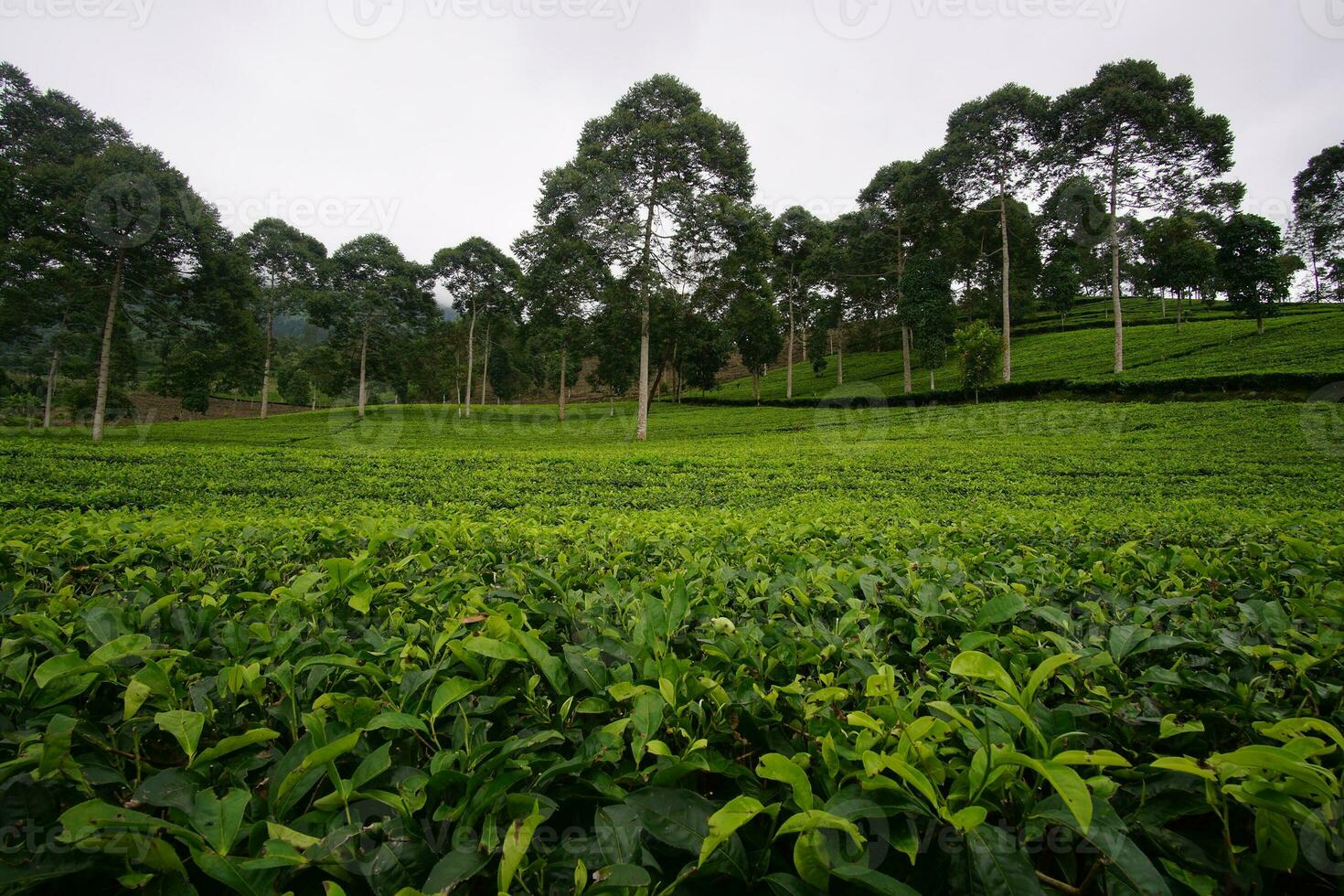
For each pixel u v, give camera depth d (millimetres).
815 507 9086
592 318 25906
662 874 1054
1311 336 27766
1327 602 2104
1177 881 1067
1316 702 1470
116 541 3076
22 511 8078
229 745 1113
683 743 1302
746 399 42781
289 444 24391
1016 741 1205
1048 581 2473
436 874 931
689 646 1756
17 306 20875
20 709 1287
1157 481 13367
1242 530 4582
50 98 22938
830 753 1120
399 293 37594
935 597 2010
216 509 9742
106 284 21922
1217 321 38000
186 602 2234
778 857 1046
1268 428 17469
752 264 24797
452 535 3430
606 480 14445
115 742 1273
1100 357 33250
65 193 20469
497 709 1401
